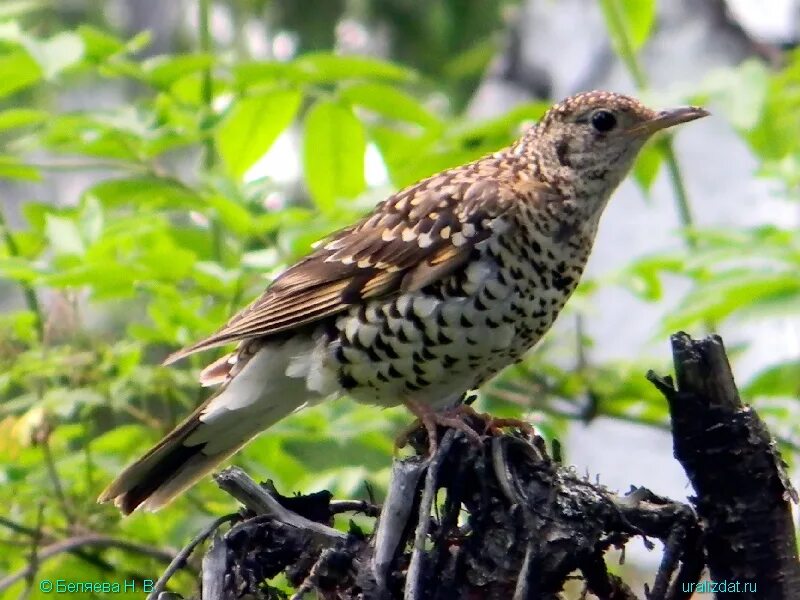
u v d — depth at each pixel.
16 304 17.95
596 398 10.95
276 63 10.18
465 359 8.88
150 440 10.28
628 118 9.20
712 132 16.53
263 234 10.20
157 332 9.81
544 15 18.48
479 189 8.88
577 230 9.05
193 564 9.89
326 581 6.81
